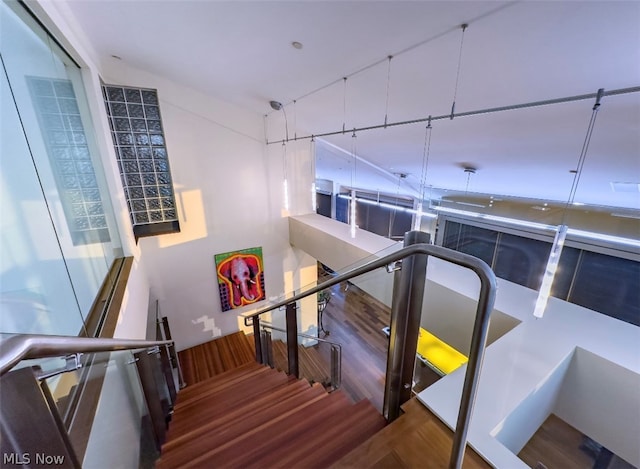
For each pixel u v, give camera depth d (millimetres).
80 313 2166
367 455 1120
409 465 1084
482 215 5086
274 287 6121
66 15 2355
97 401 1355
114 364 1600
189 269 5203
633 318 3752
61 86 2533
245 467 1399
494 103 2391
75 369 1000
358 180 8281
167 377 2920
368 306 4137
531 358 1808
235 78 3633
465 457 1141
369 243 4203
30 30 1992
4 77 1625
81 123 2947
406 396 1485
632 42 1390
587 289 4141
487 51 1839
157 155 4430
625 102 1802
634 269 3672
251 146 5227
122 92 3990
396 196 7734
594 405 1891
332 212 10273
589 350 1899
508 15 1523
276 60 2850
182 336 5410
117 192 3518
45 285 1734
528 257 4680
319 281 2471
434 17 1711
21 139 1730
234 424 1891
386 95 2877
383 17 1851
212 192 5090
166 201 4680
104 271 2979
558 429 1939
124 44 3104
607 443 1833
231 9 2135
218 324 5707
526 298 2600
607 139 2311
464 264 798
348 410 1605
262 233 5727
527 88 2059
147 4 2219
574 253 4207
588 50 1547
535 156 3182
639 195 3152
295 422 1729
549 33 1537
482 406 1410
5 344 563
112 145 3699
